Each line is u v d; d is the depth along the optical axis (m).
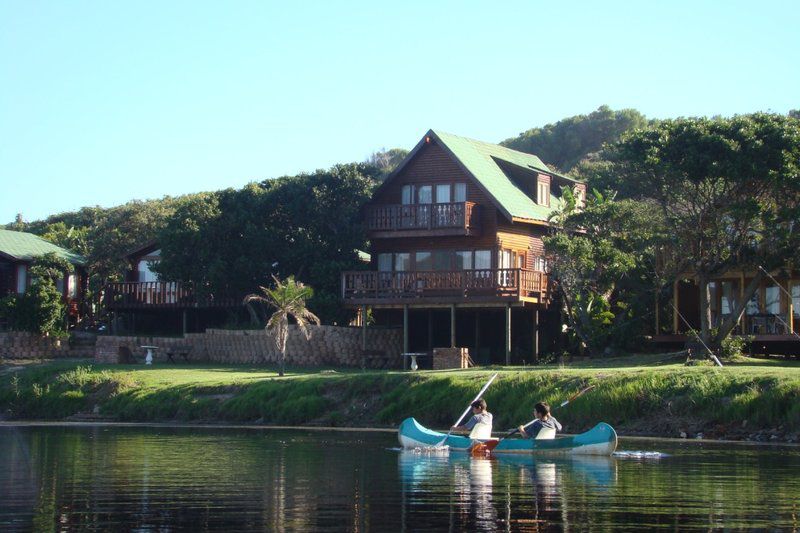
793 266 39.38
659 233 41.28
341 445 27.94
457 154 47.19
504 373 33.88
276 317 40.00
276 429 33.44
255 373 41.47
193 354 47.69
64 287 53.97
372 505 17.91
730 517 16.80
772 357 41.31
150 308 51.34
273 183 50.22
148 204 65.06
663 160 38.59
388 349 46.50
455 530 15.76
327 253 47.66
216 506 17.80
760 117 38.72
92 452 26.08
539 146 100.69
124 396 38.69
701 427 29.59
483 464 23.64
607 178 56.97
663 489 19.67
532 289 43.81
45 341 48.59
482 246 46.34
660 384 31.09
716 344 39.38
